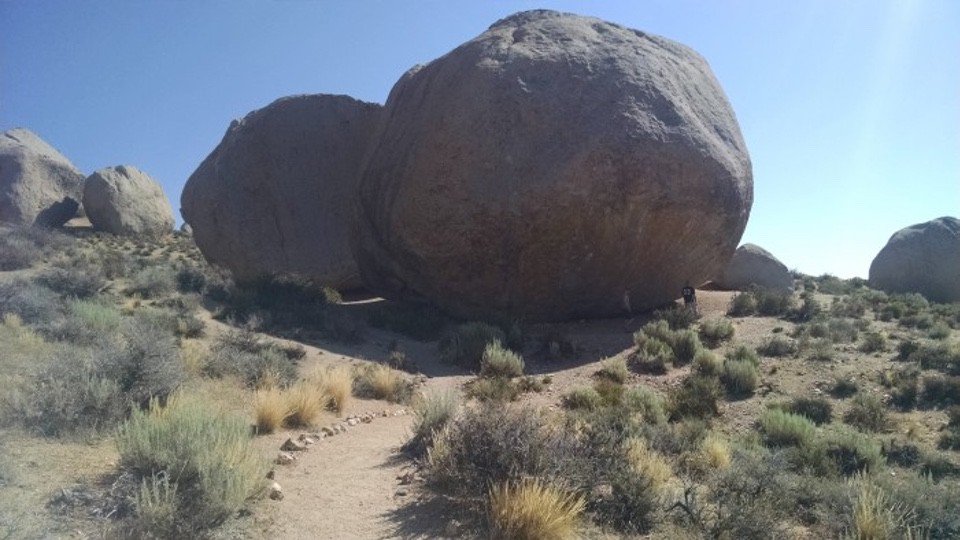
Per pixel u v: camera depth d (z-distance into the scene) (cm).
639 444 1048
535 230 2302
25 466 761
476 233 2364
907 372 1819
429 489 857
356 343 2241
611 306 2506
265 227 3011
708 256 2600
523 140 2347
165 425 810
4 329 1425
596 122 2344
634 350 2169
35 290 1747
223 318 2230
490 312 2478
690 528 787
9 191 4509
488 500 764
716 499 888
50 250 3203
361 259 2830
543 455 822
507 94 2406
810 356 2028
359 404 1544
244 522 718
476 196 2347
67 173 4888
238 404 1297
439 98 2561
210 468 738
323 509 793
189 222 3130
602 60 2527
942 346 2016
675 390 1764
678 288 2638
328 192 3117
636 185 2303
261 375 1508
